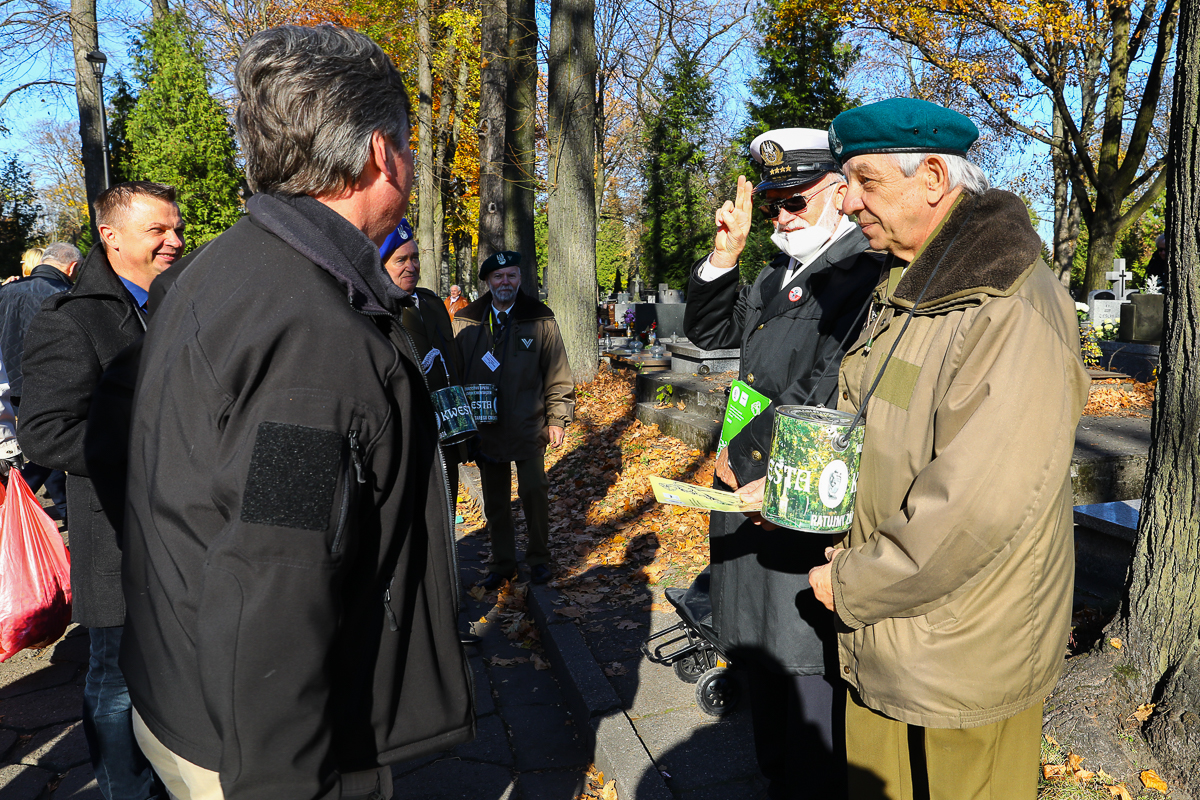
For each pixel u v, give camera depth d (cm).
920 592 146
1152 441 259
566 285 1098
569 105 1073
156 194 254
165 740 117
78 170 4791
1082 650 289
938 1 1647
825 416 167
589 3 1062
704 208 2727
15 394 542
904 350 162
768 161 227
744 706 313
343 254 124
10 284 557
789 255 237
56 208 4850
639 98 1894
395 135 131
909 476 159
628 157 2942
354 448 113
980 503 138
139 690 121
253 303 113
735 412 244
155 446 116
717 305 256
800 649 218
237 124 127
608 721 301
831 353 221
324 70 121
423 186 1739
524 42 1250
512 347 458
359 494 115
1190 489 245
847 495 162
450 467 435
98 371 231
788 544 218
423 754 133
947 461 141
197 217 2297
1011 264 146
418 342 378
